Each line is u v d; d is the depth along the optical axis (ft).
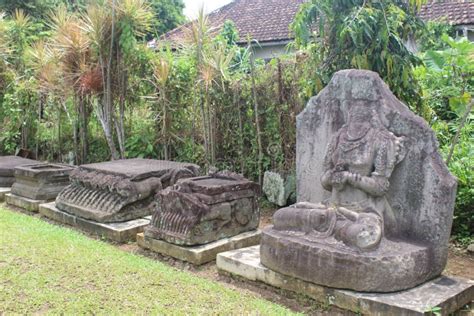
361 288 12.96
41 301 13.17
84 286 14.38
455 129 22.63
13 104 36.37
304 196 17.28
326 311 13.41
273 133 25.39
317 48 21.81
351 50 20.35
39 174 25.25
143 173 21.63
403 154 14.38
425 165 14.25
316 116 16.78
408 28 21.21
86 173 23.08
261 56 45.03
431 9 36.94
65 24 29.94
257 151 26.13
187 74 28.53
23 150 36.27
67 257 16.74
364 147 14.49
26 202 25.11
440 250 14.08
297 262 14.01
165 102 28.22
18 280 14.53
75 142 33.30
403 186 14.66
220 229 18.48
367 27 19.15
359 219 13.78
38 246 17.79
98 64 29.50
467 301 13.44
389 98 15.06
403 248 13.60
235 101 26.35
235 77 26.86
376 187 14.17
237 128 26.73
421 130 14.32
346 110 15.81
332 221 14.19
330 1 20.61
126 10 28.35
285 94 24.63
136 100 30.60
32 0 53.47
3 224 20.79
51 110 34.81
